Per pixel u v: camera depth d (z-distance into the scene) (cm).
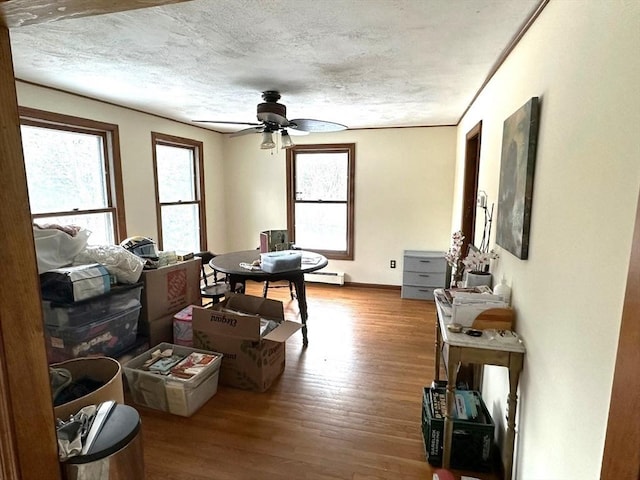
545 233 137
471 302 177
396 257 500
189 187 474
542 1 149
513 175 173
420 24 176
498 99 225
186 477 177
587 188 105
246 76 260
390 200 491
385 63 231
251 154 532
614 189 91
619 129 90
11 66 80
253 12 165
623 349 70
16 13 72
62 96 293
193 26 179
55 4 70
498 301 177
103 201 341
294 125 309
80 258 246
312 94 310
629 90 86
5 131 79
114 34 188
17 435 83
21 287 83
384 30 183
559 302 122
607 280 92
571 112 118
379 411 230
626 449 68
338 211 518
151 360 246
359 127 479
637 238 68
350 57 221
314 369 284
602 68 99
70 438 106
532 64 161
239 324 248
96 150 333
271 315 288
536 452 138
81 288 221
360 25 177
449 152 464
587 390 100
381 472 180
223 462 186
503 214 193
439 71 246
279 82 275
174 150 443
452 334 170
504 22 171
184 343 289
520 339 163
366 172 494
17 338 83
